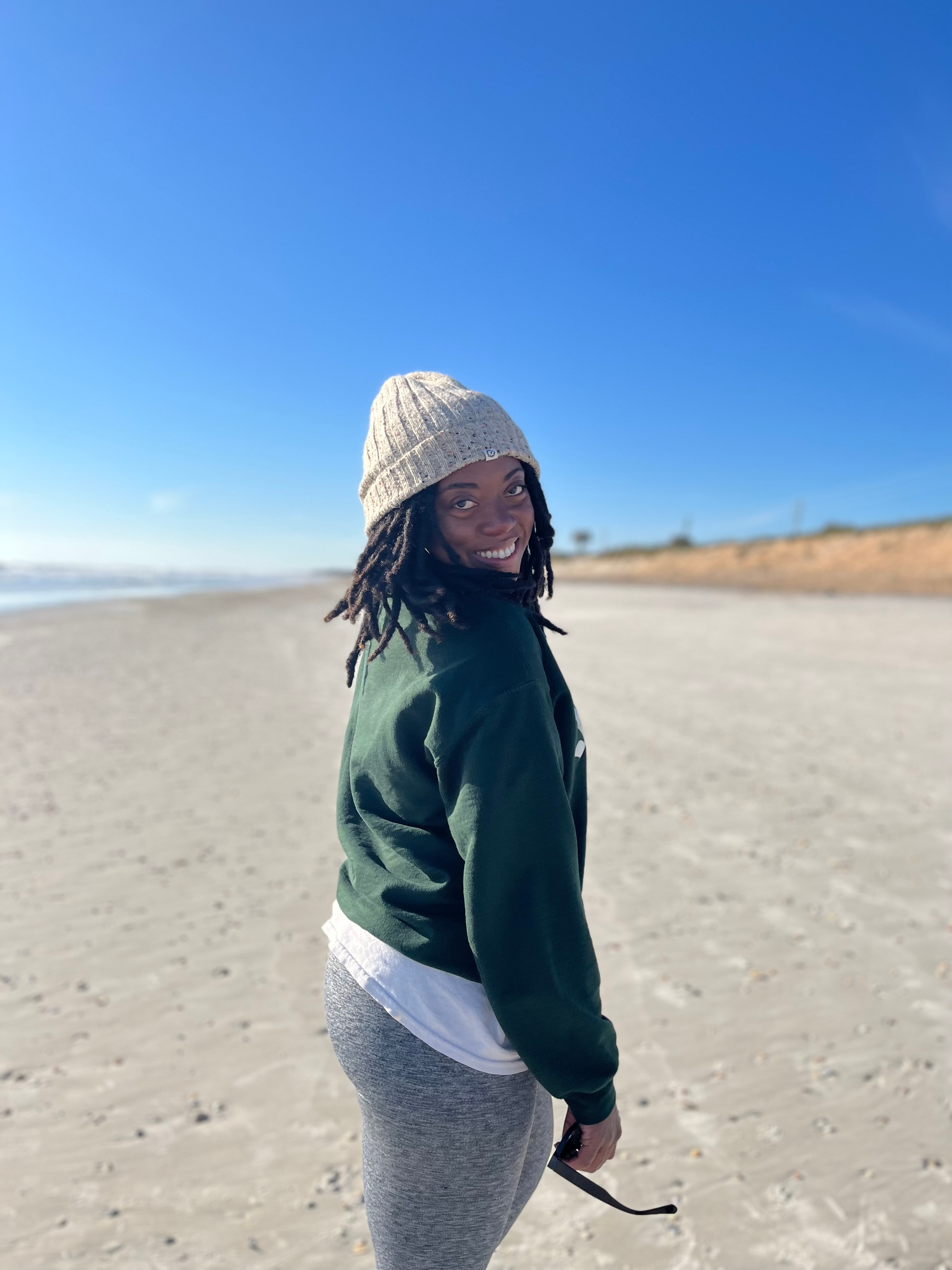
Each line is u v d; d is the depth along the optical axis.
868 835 4.53
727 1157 2.22
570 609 23.11
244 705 9.05
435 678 1.07
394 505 1.17
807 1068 2.58
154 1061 2.71
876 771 5.69
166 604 30.92
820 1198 2.06
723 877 4.06
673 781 5.66
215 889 4.10
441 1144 1.12
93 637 17.62
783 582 34.31
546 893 1.03
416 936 1.11
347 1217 2.05
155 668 12.37
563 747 1.15
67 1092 2.56
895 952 3.27
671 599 26.95
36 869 4.39
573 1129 1.15
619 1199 2.10
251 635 17.75
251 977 3.24
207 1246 1.97
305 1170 2.22
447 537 1.17
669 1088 2.51
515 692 1.03
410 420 1.17
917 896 3.76
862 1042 2.70
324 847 4.63
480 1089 1.11
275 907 3.87
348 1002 1.17
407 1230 1.19
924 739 6.51
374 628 1.23
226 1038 2.84
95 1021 2.95
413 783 1.12
